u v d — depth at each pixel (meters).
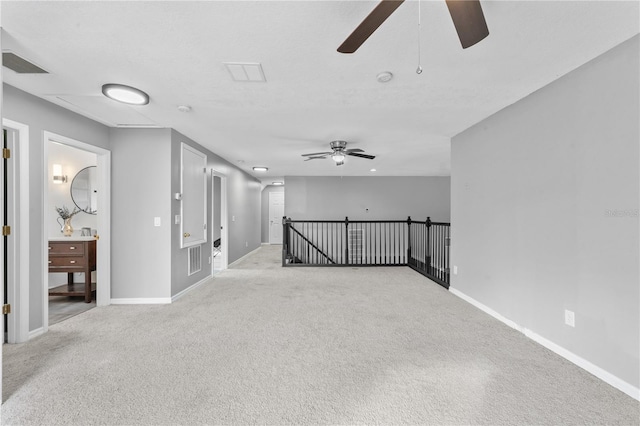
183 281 3.99
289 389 1.86
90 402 1.73
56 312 3.29
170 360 2.21
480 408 1.68
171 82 2.33
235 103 2.78
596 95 1.98
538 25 1.64
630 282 1.79
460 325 2.89
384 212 8.23
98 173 3.50
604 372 1.93
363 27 1.23
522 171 2.68
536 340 2.52
